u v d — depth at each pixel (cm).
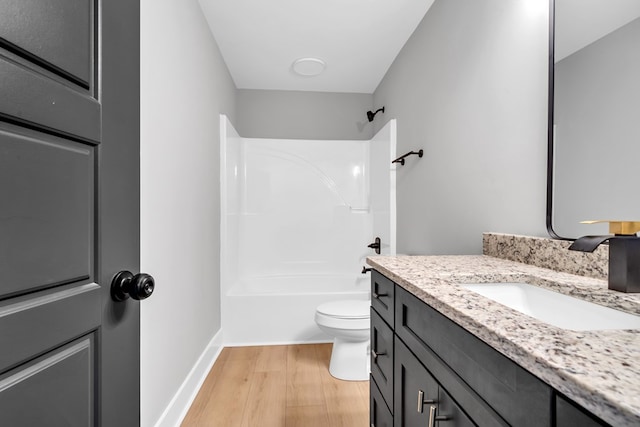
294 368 228
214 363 236
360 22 228
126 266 77
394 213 274
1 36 49
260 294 273
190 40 189
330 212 359
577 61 104
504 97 139
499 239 136
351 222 359
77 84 64
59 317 58
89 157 67
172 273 161
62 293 60
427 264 121
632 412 32
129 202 79
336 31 240
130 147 80
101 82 69
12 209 51
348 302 238
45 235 56
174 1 163
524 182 128
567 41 108
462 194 171
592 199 98
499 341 52
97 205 68
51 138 58
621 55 90
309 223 357
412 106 240
